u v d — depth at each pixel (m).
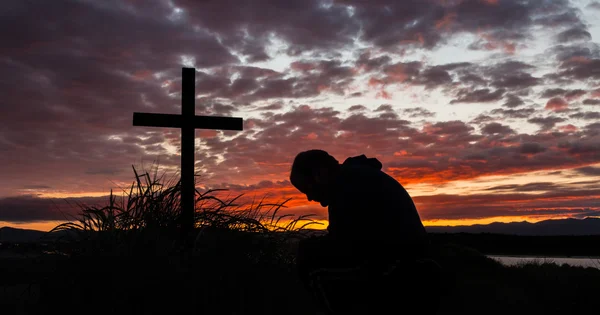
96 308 3.14
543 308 4.56
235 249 3.62
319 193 2.43
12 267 3.58
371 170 2.26
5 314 3.20
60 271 3.39
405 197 2.21
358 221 2.07
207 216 4.28
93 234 3.81
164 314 3.15
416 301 2.05
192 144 5.88
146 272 3.24
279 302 3.49
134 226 3.83
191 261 3.46
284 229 4.27
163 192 4.20
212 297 3.29
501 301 4.64
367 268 2.05
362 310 2.12
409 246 2.06
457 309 4.36
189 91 5.97
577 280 5.37
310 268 2.22
